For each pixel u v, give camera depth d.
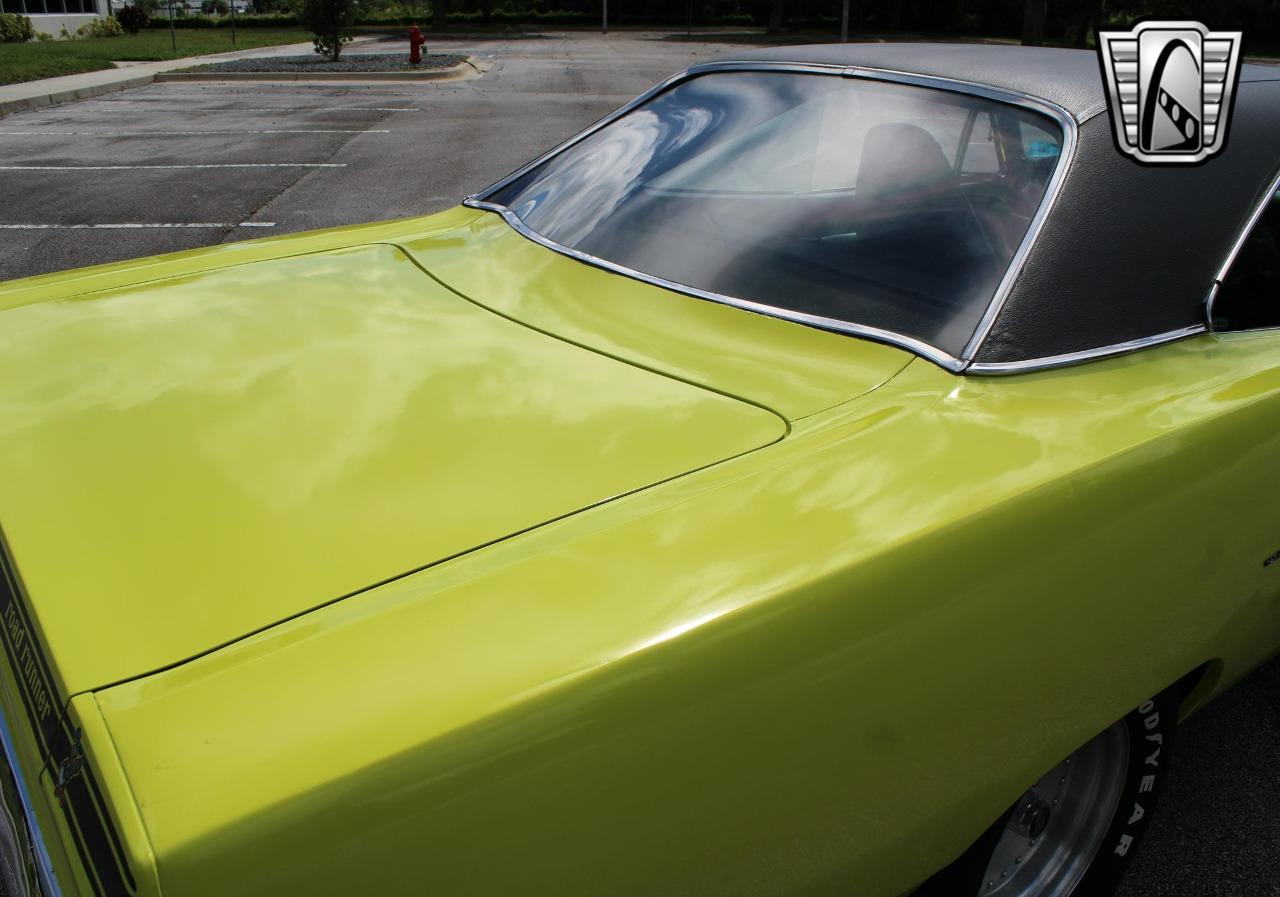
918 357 1.59
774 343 1.67
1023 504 1.32
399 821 0.91
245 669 0.98
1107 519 1.41
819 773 1.18
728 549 1.17
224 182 9.33
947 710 1.29
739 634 1.09
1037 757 1.44
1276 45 28.64
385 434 1.38
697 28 47.06
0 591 1.16
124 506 1.23
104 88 17.80
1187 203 1.78
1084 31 36.78
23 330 1.74
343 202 8.47
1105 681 1.50
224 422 1.41
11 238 7.14
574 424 1.42
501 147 11.69
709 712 1.07
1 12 30.95
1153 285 1.71
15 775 1.04
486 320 1.79
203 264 2.12
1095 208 1.70
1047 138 1.78
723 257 1.89
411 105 16.17
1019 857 1.75
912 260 1.74
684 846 1.09
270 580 1.11
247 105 15.97
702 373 1.58
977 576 1.28
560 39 38.34
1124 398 1.56
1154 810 1.85
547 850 0.99
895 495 1.29
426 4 55.47
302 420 1.42
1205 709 2.56
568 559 1.14
